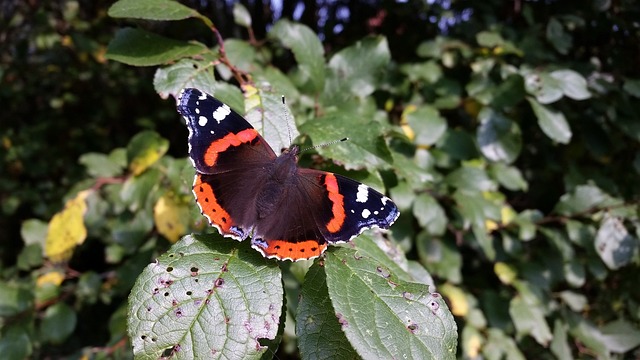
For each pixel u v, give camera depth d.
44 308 0.18
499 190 0.23
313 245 0.08
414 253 0.18
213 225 0.08
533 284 0.18
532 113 0.19
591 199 0.17
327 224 0.09
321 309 0.08
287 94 0.14
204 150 0.09
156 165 0.16
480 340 0.17
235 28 0.25
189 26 0.21
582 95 0.16
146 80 0.26
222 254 0.08
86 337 0.28
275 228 0.08
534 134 0.21
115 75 0.27
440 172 0.17
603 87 0.18
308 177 0.09
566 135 0.16
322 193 0.09
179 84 0.10
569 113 0.19
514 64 0.19
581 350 0.19
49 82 0.29
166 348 0.07
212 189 0.09
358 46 0.14
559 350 0.18
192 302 0.07
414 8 0.20
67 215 0.16
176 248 0.08
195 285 0.07
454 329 0.07
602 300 0.23
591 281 0.22
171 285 0.07
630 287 0.22
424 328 0.07
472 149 0.17
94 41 0.25
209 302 0.07
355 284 0.08
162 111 0.26
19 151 0.28
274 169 0.09
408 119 0.16
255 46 0.16
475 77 0.17
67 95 0.28
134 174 0.15
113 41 0.10
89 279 0.18
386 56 0.14
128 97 0.28
